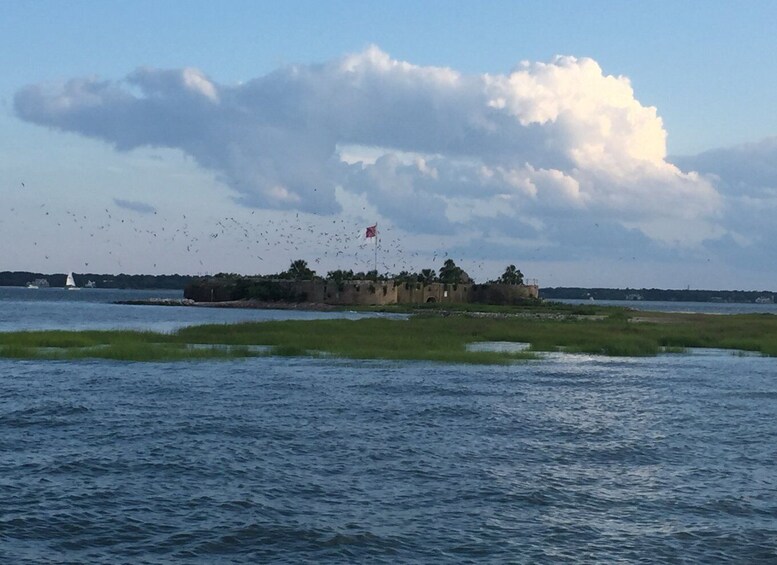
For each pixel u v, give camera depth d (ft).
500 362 200.23
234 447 97.71
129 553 63.36
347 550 64.49
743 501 78.48
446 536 67.87
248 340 233.55
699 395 149.48
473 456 95.40
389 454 95.45
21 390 142.31
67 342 219.41
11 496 76.54
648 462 93.71
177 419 115.65
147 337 237.25
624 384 164.14
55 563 61.11
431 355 204.23
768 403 140.15
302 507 74.59
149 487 80.12
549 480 85.05
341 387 150.71
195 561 62.03
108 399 132.98
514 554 64.28
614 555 64.39
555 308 614.75
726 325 344.49
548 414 125.18
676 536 68.69
